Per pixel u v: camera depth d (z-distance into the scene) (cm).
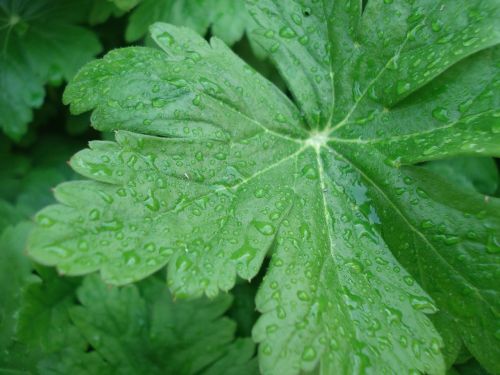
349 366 8
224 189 9
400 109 10
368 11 10
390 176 9
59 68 13
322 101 10
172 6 12
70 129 15
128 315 11
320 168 10
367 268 9
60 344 11
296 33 10
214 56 10
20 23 14
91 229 8
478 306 9
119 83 9
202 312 11
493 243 9
